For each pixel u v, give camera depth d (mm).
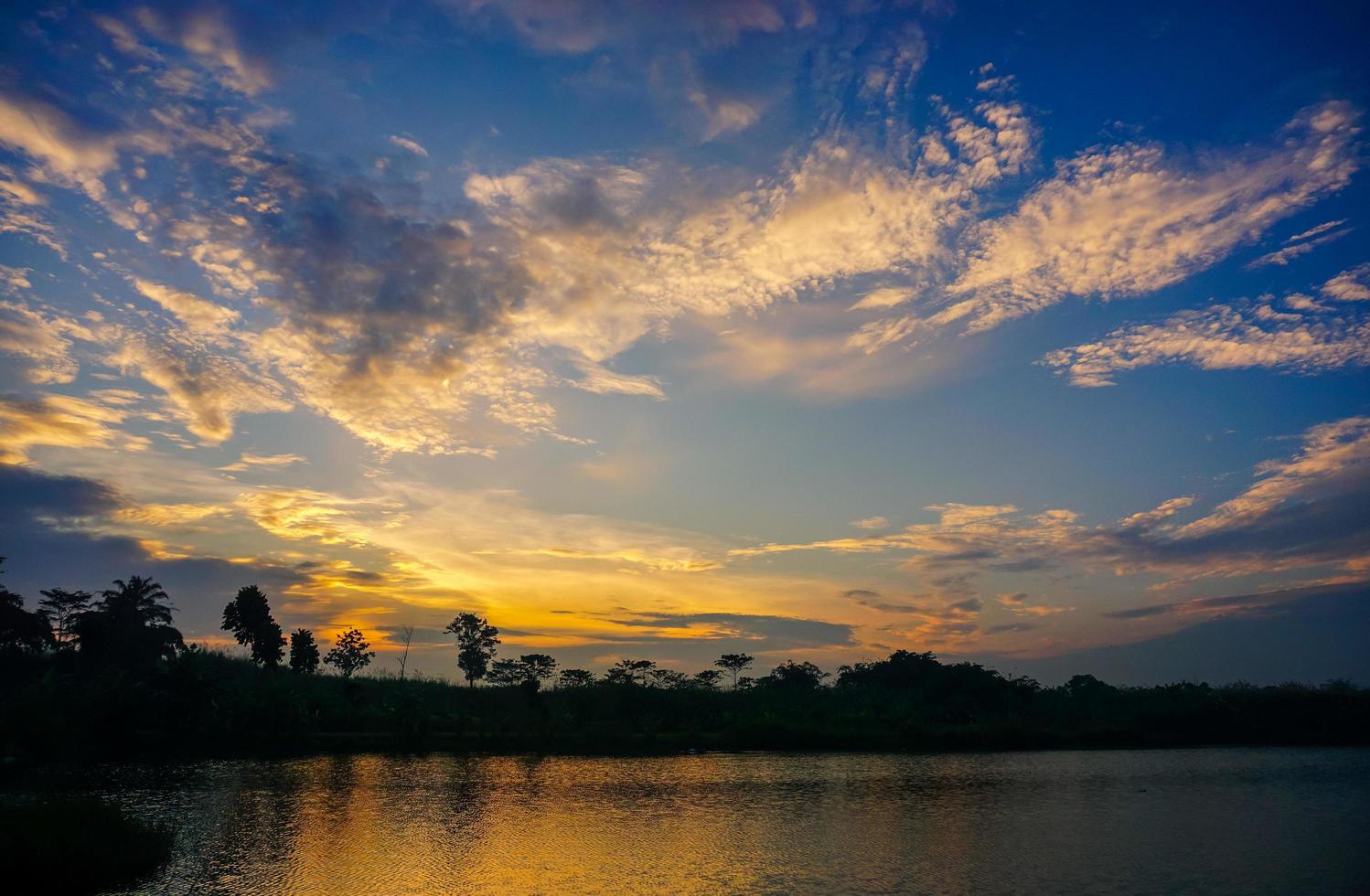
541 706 87875
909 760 72812
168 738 70875
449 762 69125
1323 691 91438
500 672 115438
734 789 54094
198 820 40688
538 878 29891
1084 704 102312
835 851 34625
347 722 85688
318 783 55094
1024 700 101188
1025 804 47781
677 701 93938
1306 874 30719
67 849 27688
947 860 32938
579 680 109062
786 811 45250
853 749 82125
